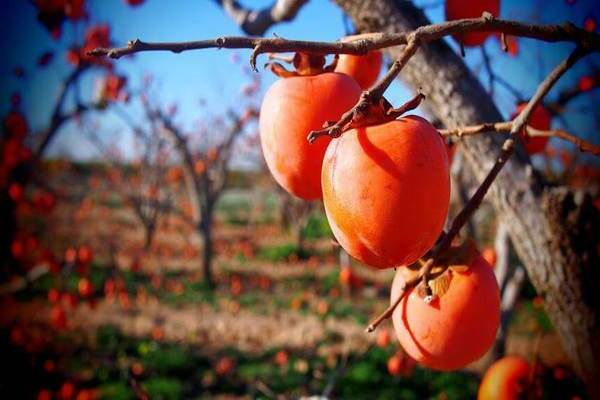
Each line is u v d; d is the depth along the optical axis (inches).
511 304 171.5
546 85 38.9
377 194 32.1
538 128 57.9
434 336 41.8
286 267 690.8
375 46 34.1
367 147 32.6
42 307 450.3
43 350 363.3
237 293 554.6
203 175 580.7
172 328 441.7
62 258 494.3
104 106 276.5
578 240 50.3
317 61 43.6
